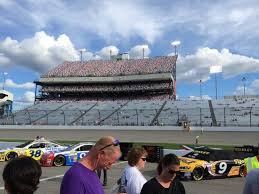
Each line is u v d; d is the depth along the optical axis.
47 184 11.99
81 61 104.12
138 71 91.06
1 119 66.31
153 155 19.78
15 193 1.94
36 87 94.50
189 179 13.06
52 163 17.56
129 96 89.69
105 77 92.38
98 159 2.70
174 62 92.38
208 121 54.78
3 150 18.77
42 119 64.88
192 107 64.31
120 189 4.21
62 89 93.19
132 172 4.08
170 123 56.38
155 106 68.19
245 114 56.56
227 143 33.31
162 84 85.69
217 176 13.78
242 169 14.46
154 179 3.49
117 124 58.19
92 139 38.09
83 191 2.52
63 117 65.44
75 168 2.62
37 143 19.27
